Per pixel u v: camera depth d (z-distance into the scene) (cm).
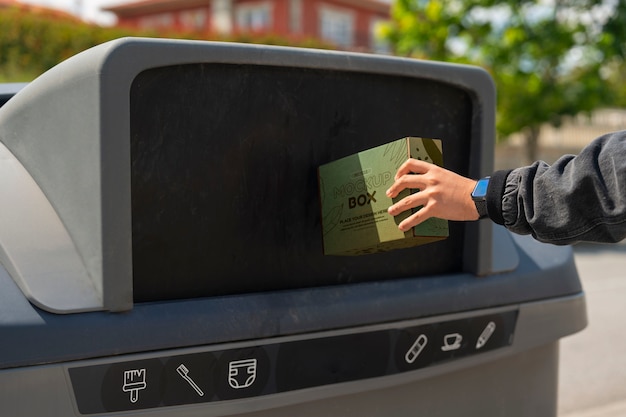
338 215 136
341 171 135
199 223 128
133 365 116
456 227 156
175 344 119
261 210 133
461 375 153
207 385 122
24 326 109
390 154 128
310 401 134
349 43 3331
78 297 115
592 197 112
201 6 3394
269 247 135
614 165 110
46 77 127
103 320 115
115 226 116
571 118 1364
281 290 135
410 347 143
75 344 112
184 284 127
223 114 128
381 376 139
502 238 164
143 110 121
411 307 143
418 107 148
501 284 156
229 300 127
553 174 117
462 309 150
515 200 120
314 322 132
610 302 663
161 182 124
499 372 160
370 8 3416
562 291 168
